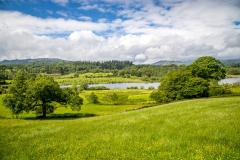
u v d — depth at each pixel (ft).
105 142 44.83
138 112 100.89
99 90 643.45
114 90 634.84
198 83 225.15
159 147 38.14
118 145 41.70
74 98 224.12
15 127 73.20
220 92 226.58
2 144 48.42
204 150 34.17
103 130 58.44
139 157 33.37
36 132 61.41
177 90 241.14
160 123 62.23
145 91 577.84
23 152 40.91
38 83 195.93
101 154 36.11
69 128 65.98
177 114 77.51
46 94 197.57
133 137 47.52
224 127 48.98
